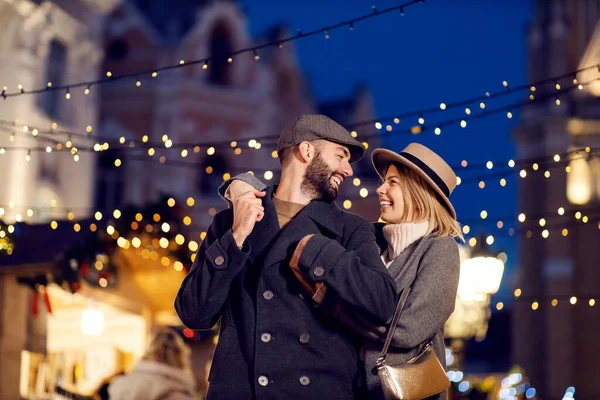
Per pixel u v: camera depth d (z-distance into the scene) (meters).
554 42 23.95
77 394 10.77
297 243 3.88
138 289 10.84
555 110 23.06
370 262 3.80
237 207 3.94
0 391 9.73
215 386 3.82
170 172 29.27
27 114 20.80
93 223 10.53
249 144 8.63
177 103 29.75
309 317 3.81
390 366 3.73
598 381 22.41
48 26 21.55
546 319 22.92
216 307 3.85
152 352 8.80
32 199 21.00
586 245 22.72
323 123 4.09
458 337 13.64
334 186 4.05
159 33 30.55
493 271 11.09
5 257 9.84
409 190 4.21
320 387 3.74
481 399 12.95
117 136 29.53
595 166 22.58
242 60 31.61
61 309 11.23
